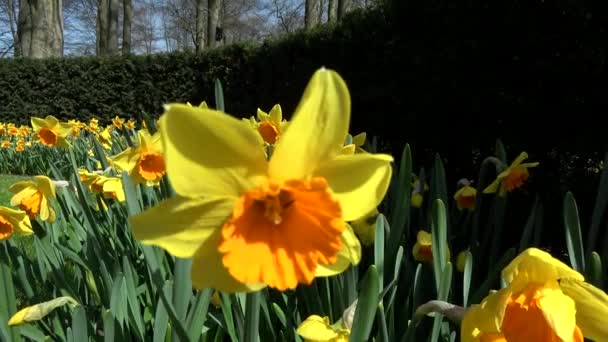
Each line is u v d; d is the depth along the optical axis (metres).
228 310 1.91
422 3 5.21
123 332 1.85
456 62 4.91
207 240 1.06
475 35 4.79
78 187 2.54
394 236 2.11
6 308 1.83
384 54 5.71
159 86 13.73
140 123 14.04
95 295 2.33
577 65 4.18
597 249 3.47
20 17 18.92
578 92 4.27
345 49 6.41
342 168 1.08
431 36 5.16
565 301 1.09
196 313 1.63
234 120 0.98
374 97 5.78
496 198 2.92
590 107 4.21
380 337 1.58
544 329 1.08
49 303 1.66
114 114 14.32
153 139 2.61
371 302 1.33
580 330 1.15
